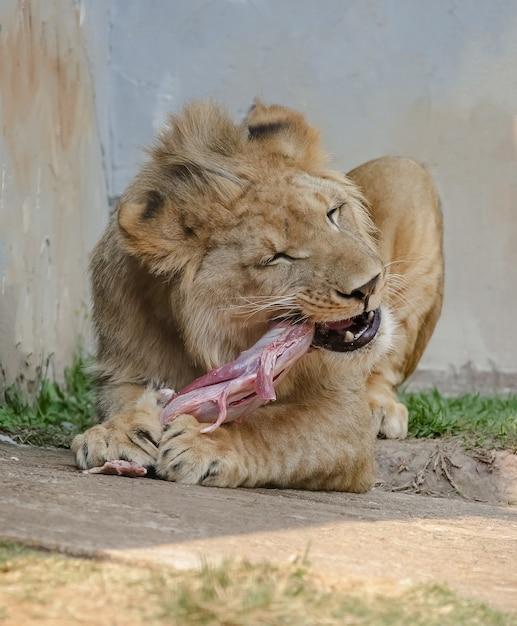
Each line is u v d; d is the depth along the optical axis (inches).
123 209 332.8
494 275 705.6
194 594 185.8
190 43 703.7
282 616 182.1
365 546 255.6
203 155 343.0
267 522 268.2
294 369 350.3
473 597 218.4
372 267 323.9
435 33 703.7
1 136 482.0
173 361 358.3
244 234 328.5
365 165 517.3
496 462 456.8
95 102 657.6
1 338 468.4
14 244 492.4
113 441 320.8
